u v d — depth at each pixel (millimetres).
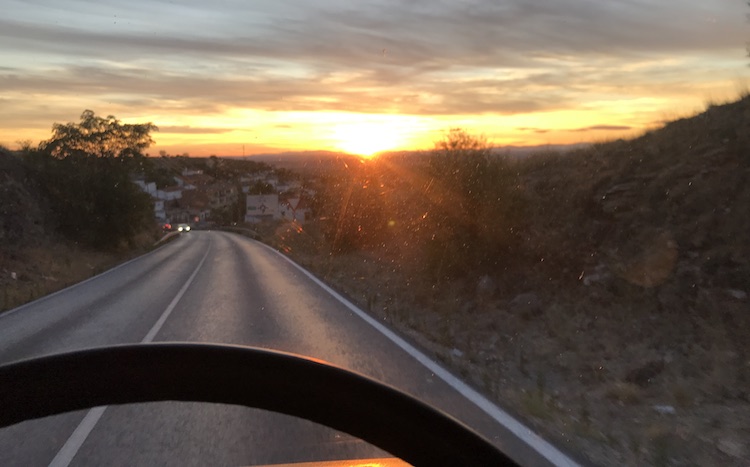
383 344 9289
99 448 5113
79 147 41688
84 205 39625
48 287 21047
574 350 8906
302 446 5008
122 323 12180
